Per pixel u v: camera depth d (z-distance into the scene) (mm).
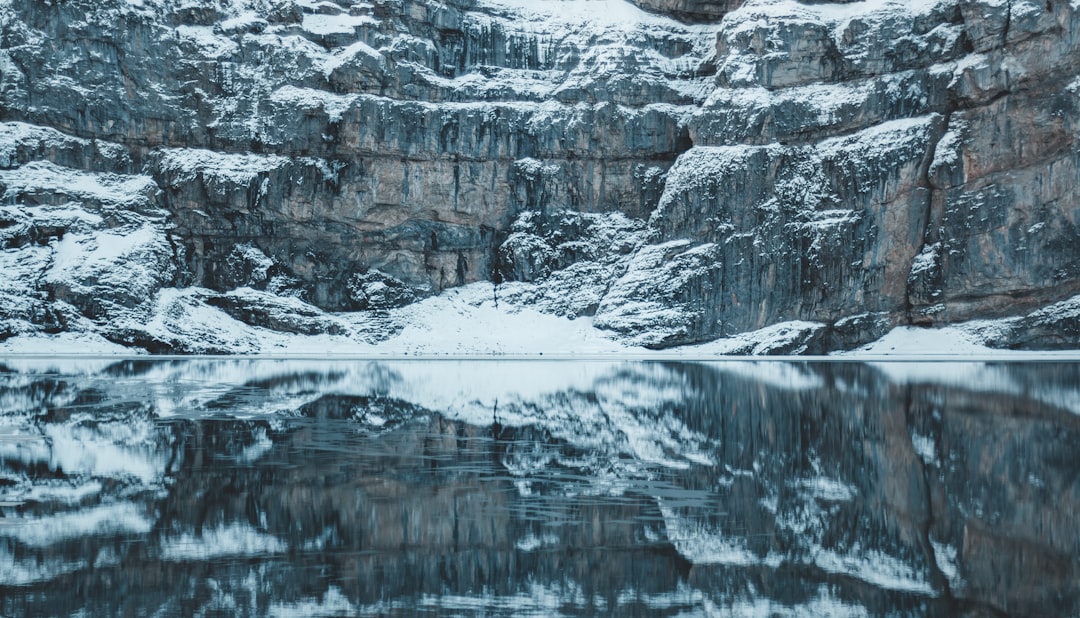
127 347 70500
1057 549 15891
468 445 27141
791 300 75312
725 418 32531
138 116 77125
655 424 31328
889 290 74375
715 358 70062
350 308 79312
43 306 70125
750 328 75750
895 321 74625
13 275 70562
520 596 13922
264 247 78562
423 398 39000
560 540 16906
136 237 74438
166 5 79250
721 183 76750
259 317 76250
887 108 75250
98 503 19438
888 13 76125
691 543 16672
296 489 20938
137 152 77875
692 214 77438
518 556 15938
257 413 33969
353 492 20672
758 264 75750
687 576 14820
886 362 62656
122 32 77125
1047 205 71062
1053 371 51906
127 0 77688
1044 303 72062
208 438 28047
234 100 78625
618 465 23984
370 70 79375
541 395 40156
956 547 16141
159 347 71188
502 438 28438
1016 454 24781
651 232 79438
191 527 17641
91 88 76375
